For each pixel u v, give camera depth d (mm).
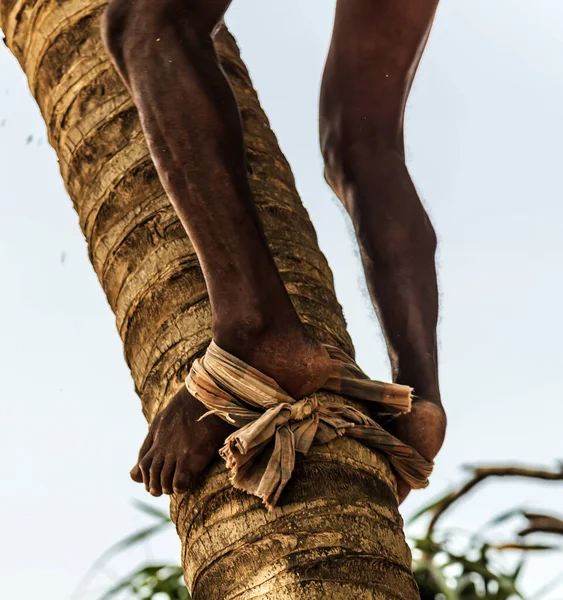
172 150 2301
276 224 2859
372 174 3068
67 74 3162
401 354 2867
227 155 2312
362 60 3148
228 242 2312
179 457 2438
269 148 3082
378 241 2986
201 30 2348
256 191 2908
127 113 3018
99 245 2924
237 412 2363
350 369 2541
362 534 2291
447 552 5211
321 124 3225
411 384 2812
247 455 2287
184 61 2307
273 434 2318
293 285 2738
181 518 2473
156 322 2709
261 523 2289
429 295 2939
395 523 2398
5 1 3377
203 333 2619
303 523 2273
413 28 3145
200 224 2311
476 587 5113
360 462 2420
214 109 2307
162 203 2830
